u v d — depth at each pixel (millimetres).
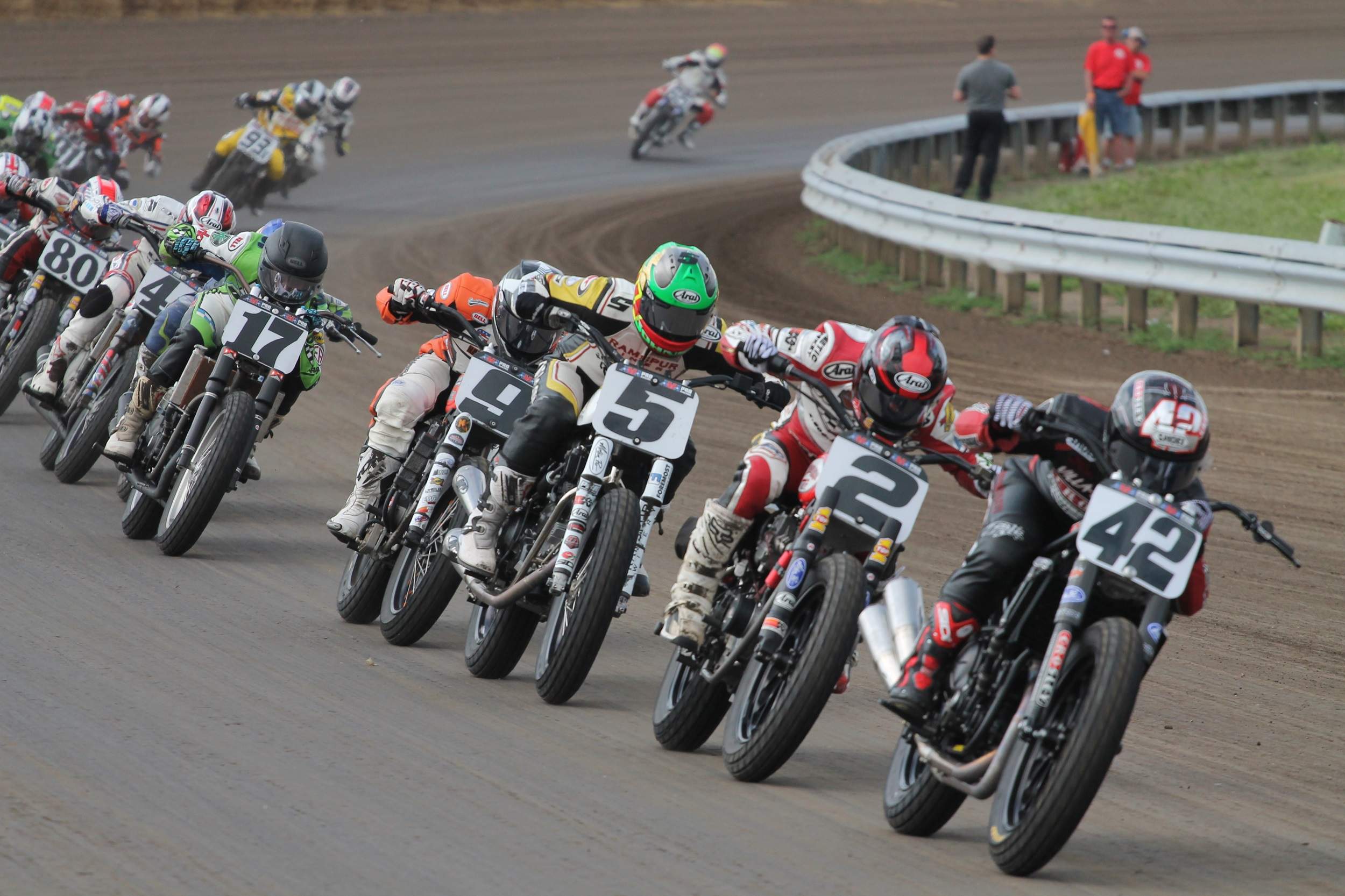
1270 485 37062
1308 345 50375
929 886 16484
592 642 21156
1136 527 16172
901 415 18984
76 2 126000
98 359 33469
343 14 142625
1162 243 53344
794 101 133125
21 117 57156
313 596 27172
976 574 17469
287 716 20500
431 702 21781
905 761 18875
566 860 16344
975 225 60438
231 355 28141
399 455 25234
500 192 89625
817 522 18734
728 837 17406
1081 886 16797
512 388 23766
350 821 16984
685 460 22328
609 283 22266
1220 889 17031
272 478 35938
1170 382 16906
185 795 17375
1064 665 16531
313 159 79750
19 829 16109
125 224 32656
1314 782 20875
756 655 18609
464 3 152875
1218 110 106062
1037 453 17391
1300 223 72875
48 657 22094
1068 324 57531
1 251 38031
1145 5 197750
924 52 157750
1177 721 23047
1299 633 27562
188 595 26281
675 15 164375
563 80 130625
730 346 21031
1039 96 133125
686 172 102250
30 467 34781
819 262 71062
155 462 29328
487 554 22594
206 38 125125
